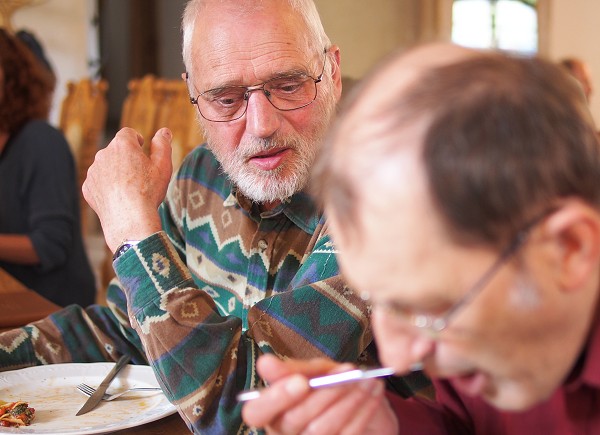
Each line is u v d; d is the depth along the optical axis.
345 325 1.05
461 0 5.58
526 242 0.46
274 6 1.20
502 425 0.75
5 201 2.49
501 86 0.48
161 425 1.08
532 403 0.53
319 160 0.55
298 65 1.19
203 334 1.00
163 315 1.01
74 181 2.58
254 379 1.01
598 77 5.93
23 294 1.75
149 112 2.71
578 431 0.66
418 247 0.46
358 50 5.20
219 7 1.22
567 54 5.94
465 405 0.80
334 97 1.27
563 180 0.47
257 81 1.19
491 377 0.52
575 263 0.47
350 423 0.63
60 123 3.23
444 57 0.52
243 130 1.22
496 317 0.48
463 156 0.45
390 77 0.52
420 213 0.46
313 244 1.21
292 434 0.64
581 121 0.49
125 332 1.34
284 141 1.20
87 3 6.07
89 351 1.34
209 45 1.22
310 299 1.06
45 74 2.67
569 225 0.46
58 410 1.13
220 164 1.32
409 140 0.47
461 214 0.45
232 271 1.32
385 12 5.21
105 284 2.79
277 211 1.25
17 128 2.55
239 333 1.04
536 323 0.49
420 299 0.47
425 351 0.51
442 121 0.46
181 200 1.42
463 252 0.46
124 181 1.11
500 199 0.45
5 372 1.24
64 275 2.47
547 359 0.51
